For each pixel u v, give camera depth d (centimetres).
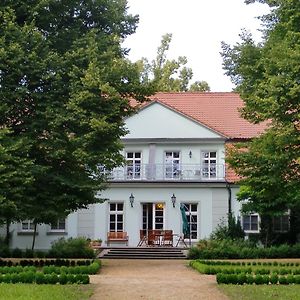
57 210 2328
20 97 2256
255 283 1734
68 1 2508
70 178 2353
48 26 2506
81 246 3122
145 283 1730
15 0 2377
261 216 3481
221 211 3634
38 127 2314
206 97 4212
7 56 2219
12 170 2138
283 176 2359
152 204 3684
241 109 2447
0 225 2323
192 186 3656
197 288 1623
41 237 3634
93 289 1573
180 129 3778
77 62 2380
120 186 3662
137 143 3772
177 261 2920
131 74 2453
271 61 2211
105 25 2639
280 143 2222
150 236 3562
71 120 2262
